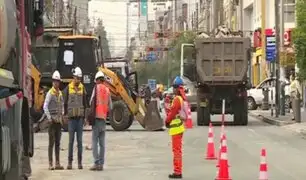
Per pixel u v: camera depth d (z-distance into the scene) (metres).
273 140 55.59
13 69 24.70
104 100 37.38
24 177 28.77
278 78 84.19
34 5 31.66
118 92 67.81
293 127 68.25
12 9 23.55
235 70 73.12
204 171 36.62
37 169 37.84
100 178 33.97
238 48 73.31
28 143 27.80
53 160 42.12
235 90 74.12
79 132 37.94
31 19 30.83
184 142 54.25
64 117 37.69
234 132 64.25
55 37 74.75
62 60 70.12
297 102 73.38
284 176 34.53
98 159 37.31
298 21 55.19
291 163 40.12
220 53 73.19
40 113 57.25
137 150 48.50
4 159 22.17
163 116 88.50
